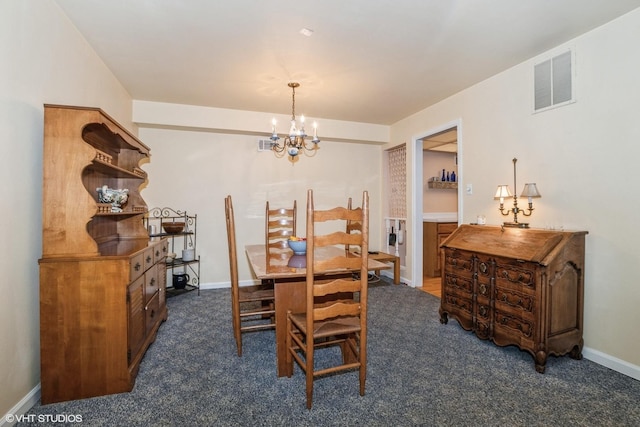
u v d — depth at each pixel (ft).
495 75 9.97
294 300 7.04
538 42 7.98
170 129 13.52
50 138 5.94
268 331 9.39
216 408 5.76
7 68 5.17
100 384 6.10
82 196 6.09
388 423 5.36
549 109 8.38
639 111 6.64
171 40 7.92
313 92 11.50
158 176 13.47
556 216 8.24
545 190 8.50
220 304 11.83
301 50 8.45
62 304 5.90
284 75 10.03
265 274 6.50
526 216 9.02
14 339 5.40
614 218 7.07
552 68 8.29
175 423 5.36
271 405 5.85
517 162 9.27
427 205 18.47
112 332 6.15
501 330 7.92
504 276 7.86
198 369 7.15
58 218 5.97
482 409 5.72
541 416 5.53
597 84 7.34
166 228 12.41
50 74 6.37
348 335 7.02
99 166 7.66
